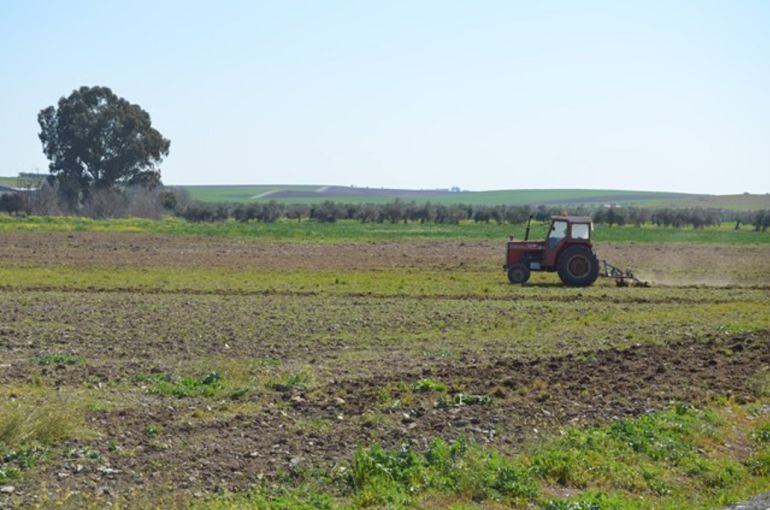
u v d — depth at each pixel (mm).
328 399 15789
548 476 12594
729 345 22391
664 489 12672
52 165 106375
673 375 18766
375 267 42781
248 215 93688
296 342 21734
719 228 95188
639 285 36438
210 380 16844
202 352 20125
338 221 93875
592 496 11883
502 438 13922
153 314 25766
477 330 24094
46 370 17547
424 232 73188
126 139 105938
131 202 100562
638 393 16969
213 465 12250
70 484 11367
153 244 56031
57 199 96312
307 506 10820
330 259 47000
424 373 18094
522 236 69062
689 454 13906
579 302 30797
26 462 11883
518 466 12641
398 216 94438
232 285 33656
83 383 16531
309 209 101188
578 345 21922
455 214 94312
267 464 12375
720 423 15508
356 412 14922
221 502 10906
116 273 37625
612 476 12797
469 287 34656
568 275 36125
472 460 12586
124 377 17172
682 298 32438
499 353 20656
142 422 14031
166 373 17469
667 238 71750
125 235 64750
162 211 100812
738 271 44125
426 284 35250
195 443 13125
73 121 104062
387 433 13797
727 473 13430
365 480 11781
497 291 33562
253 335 22547
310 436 13625
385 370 18453
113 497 11039
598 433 14109
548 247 36375
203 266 41938
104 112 104875
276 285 33938
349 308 27922
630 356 20625
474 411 15227
